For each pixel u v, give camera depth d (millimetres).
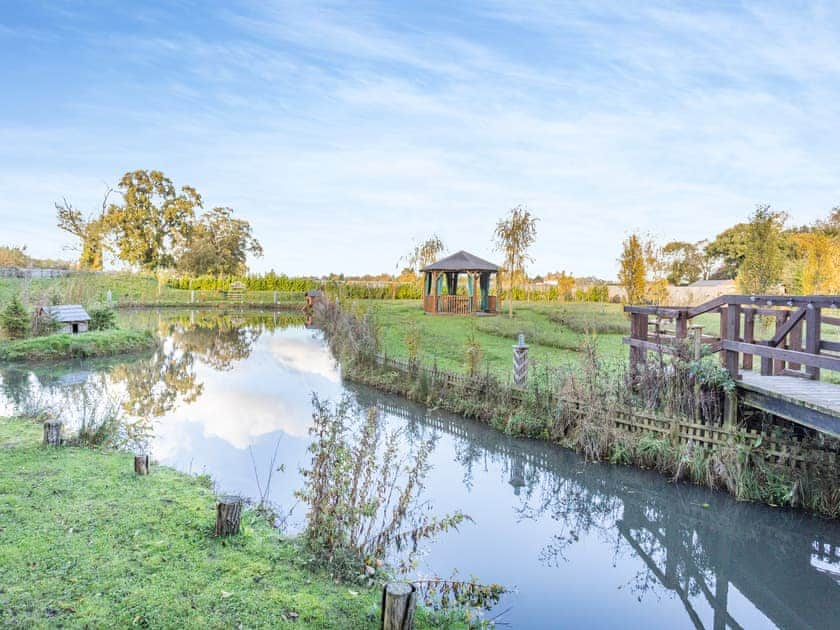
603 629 4242
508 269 25734
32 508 5059
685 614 4566
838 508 6098
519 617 4328
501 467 8281
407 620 3223
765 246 20969
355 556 4543
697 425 7398
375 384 13508
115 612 3363
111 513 5035
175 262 58906
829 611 4711
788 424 7152
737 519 6375
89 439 7711
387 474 5473
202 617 3383
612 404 8406
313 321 33125
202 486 6254
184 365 16984
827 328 17266
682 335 8258
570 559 5480
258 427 9758
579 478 7676
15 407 10617
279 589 3852
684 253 47281
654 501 6941
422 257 37812
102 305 25453
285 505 6137
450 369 13266
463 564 5176
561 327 21234
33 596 3484
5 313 18188
